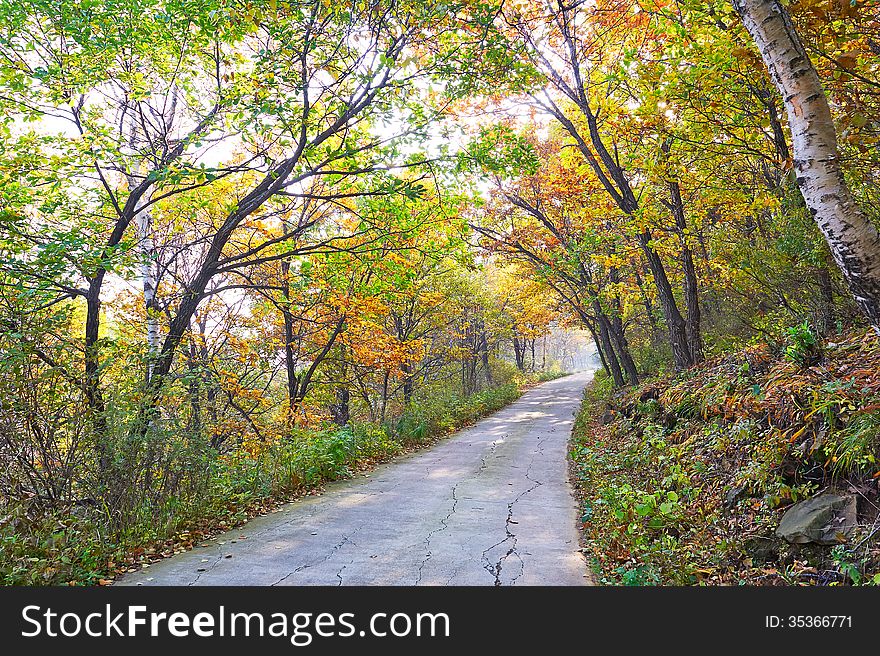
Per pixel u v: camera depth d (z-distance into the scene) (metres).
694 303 12.63
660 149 9.79
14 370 5.56
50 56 7.97
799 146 3.65
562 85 12.33
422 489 8.98
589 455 10.28
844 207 3.48
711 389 8.15
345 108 9.40
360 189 12.02
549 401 28.44
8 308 6.06
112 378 7.05
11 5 7.00
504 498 8.30
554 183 15.74
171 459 6.36
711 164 9.67
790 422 5.48
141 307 11.46
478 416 21.78
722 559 4.49
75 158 8.18
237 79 8.77
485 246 18.56
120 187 11.56
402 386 21.41
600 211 14.55
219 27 7.75
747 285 9.24
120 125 9.66
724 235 9.81
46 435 5.83
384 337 15.65
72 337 6.80
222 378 9.63
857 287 3.49
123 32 7.54
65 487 5.84
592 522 6.50
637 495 6.18
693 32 8.01
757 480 5.14
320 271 13.74
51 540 4.82
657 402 10.66
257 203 10.08
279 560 5.39
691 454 7.00
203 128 8.78
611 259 14.69
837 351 6.25
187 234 13.57
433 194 12.34
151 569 5.14
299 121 8.82
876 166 6.18
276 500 8.09
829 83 5.73
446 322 23.75
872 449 4.23
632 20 10.59
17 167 7.79
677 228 12.36
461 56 9.30
